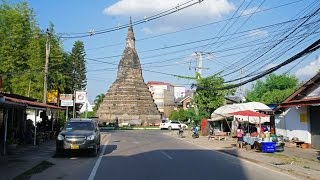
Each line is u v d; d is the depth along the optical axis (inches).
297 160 746.8
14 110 1030.4
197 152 929.5
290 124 1128.8
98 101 4621.1
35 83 1635.1
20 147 941.2
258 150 981.2
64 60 1916.8
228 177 516.7
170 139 1533.0
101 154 852.0
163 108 5142.7
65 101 1400.1
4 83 1592.0
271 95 2106.3
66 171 569.3
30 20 1669.5
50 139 1277.1
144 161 710.5
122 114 3604.8
